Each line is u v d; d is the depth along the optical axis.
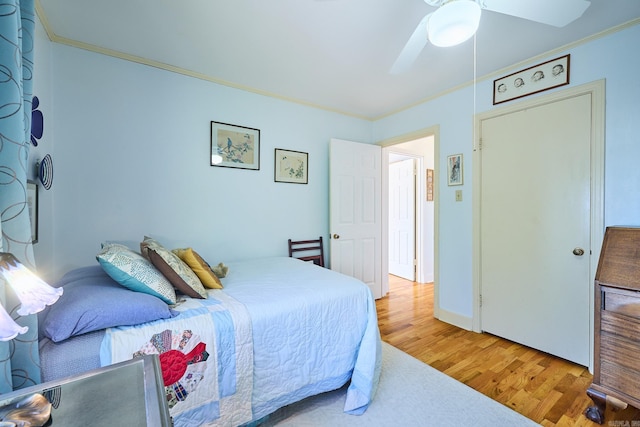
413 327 2.70
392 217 4.85
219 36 1.89
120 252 1.34
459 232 2.71
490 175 2.48
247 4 1.58
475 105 2.57
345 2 1.55
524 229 2.28
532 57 2.17
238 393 1.29
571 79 2.00
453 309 2.78
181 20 1.72
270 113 2.89
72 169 1.99
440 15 1.14
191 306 1.39
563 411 1.55
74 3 1.58
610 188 1.86
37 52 1.63
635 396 1.37
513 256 2.35
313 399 1.66
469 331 2.61
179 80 2.38
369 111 3.38
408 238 4.54
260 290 1.68
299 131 3.10
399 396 1.67
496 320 2.47
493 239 2.47
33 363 0.92
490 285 2.50
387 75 2.46
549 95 2.11
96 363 1.04
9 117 0.86
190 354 1.19
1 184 0.86
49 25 1.78
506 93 2.35
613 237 1.59
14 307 0.88
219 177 2.60
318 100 3.04
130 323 1.14
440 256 2.88
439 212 2.88
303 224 3.16
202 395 1.20
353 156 3.35
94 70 2.05
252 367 1.34
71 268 1.99
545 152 2.15
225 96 2.62
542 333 2.19
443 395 1.68
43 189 1.72
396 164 4.75
